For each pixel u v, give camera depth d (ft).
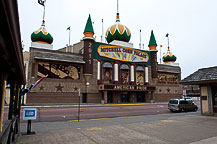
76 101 117.08
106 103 123.75
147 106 105.70
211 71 54.19
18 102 30.45
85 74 120.78
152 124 40.34
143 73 152.05
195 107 78.89
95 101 124.06
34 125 38.91
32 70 104.68
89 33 127.44
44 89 106.42
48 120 48.55
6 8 4.27
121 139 26.96
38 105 97.60
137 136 28.86
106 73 132.57
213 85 54.03
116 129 34.53
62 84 113.19
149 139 26.96
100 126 37.76
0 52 7.68
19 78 18.07
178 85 177.17
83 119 50.34
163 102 155.33
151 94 150.82
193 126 37.86
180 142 25.39
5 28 5.29
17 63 10.05
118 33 146.00
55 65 112.16
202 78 53.16
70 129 34.42
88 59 123.03
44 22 127.65
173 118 50.37
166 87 167.63
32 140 26.02
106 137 28.09
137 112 71.20
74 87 117.60
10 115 20.10
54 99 108.99
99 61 129.39
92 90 123.85
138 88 137.80
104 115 60.44
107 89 121.90
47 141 25.55
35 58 104.32
